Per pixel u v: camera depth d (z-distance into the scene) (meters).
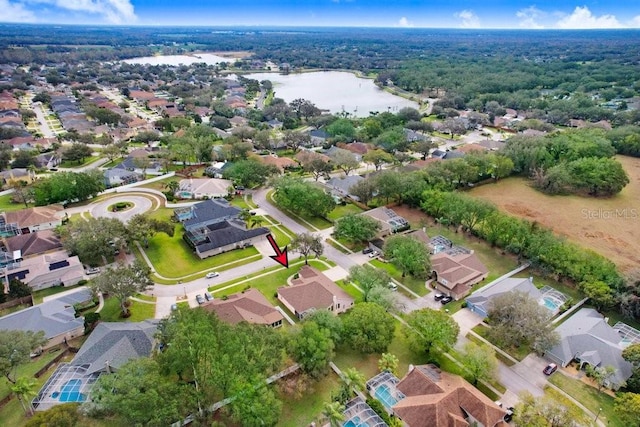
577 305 86.19
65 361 69.69
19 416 58.19
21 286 83.81
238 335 61.00
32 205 129.88
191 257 103.06
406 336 72.50
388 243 98.31
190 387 56.28
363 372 67.94
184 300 86.25
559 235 112.94
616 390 65.12
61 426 50.12
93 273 94.88
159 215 124.25
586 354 69.94
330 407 53.88
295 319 80.19
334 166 164.50
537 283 94.06
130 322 76.25
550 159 156.88
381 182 129.88
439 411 55.62
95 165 169.62
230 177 150.88
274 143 199.75
